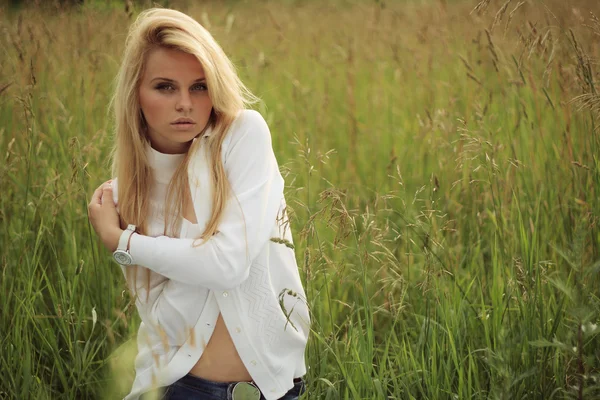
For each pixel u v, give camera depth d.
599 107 2.56
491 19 4.45
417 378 2.29
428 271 2.51
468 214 3.39
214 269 1.81
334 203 2.22
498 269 2.75
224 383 1.97
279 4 7.39
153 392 1.96
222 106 1.85
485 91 3.94
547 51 3.13
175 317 1.95
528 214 2.88
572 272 2.73
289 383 2.02
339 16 6.93
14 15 4.60
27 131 3.11
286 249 2.07
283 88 5.41
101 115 4.02
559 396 2.30
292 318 2.08
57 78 4.19
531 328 2.35
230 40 5.39
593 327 2.06
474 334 2.57
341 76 5.54
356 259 3.26
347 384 2.20
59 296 2.99
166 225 1.93
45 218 3.22
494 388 2.16
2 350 2.57
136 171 1.94
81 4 4.44
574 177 3.03
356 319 3.00
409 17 5.97
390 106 4.92
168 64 1.79
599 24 3.08
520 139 3.37
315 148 4.39
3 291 2.76
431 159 3.98
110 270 3.06
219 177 1.87
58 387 2.76
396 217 3.71
